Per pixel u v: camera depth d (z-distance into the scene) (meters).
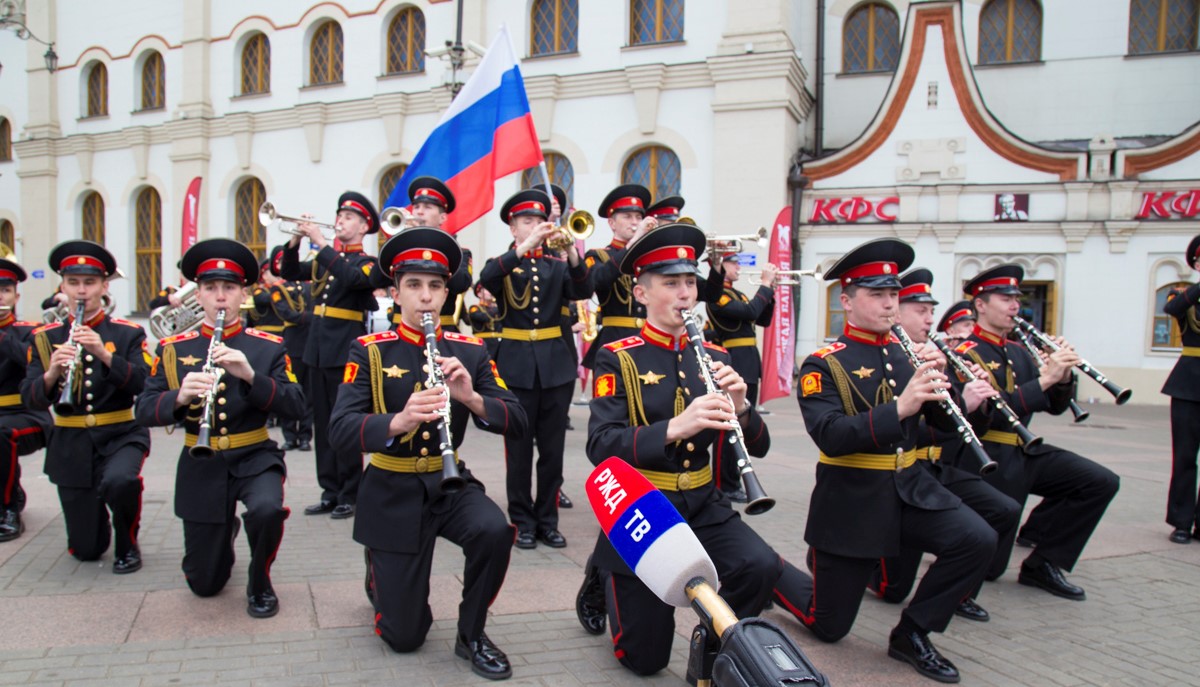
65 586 4.86
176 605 4.57
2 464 5.82
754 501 3.11
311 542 5.87
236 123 19.52
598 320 7.17
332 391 6.70
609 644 4.19
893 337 4.58
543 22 16.88
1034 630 4.60
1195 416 6.30
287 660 3.88
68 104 22.28
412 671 3.80
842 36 17.30
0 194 24.00
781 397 15.25
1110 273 14.61
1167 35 16.09
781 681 1.69
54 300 11.42
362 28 18.28
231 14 19.69
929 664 3.94
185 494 4.54
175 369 4.72
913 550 4.77
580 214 6.78
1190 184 14.17
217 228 20.03
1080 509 5.11
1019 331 5.79
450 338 4.32
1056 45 16.52
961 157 15.16
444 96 17.28
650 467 3.63
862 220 15.56
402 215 6.80
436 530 3.96
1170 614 4.88
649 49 15.88
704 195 15.55
